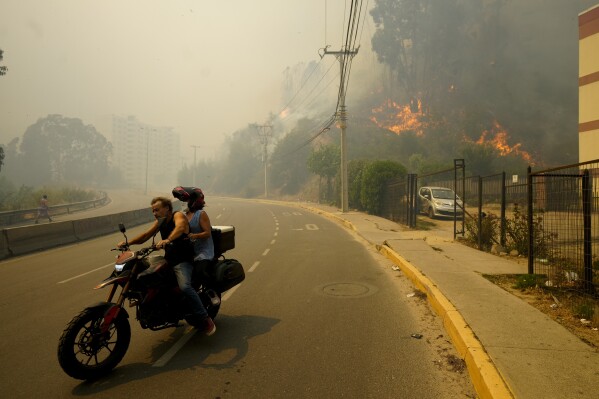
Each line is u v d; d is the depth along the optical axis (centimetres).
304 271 961
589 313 533
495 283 744
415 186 1911
